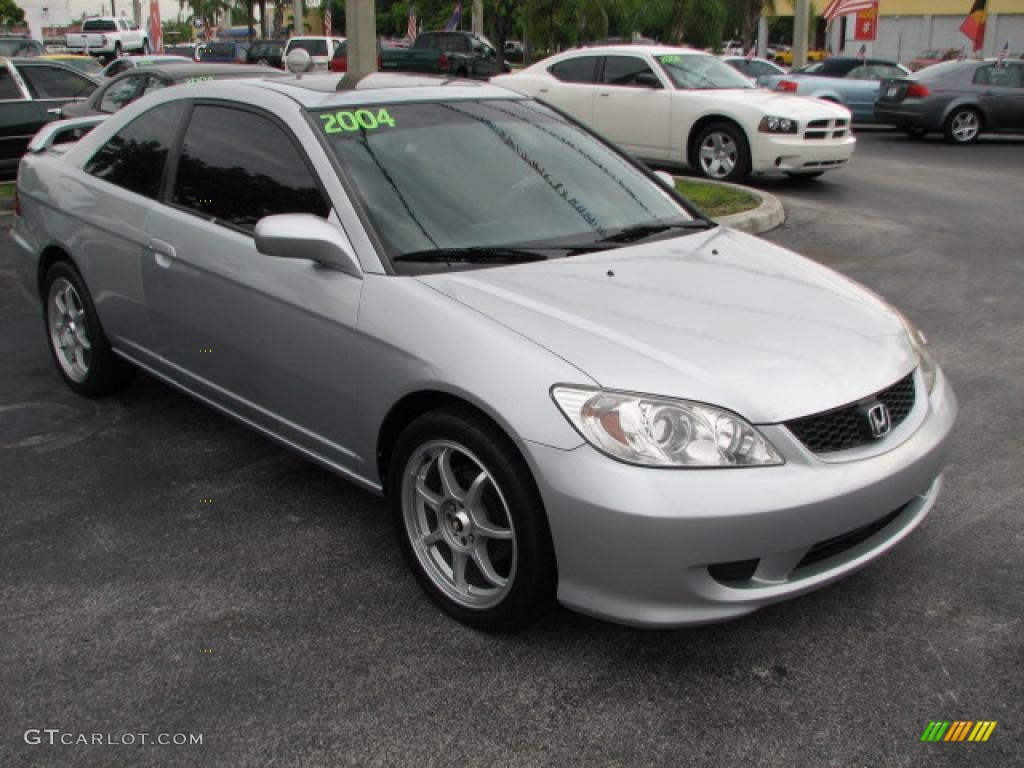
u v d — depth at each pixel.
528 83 13.19
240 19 78.00
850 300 3.44
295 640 3.04
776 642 3.02
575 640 3.03
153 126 4.41
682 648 2.99
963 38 46.53
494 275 3.24
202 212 3.98
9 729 2.64
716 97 11.60
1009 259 8.15
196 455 4.39
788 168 11.27
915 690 2.79
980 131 17.11
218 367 3.94
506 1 28.08
